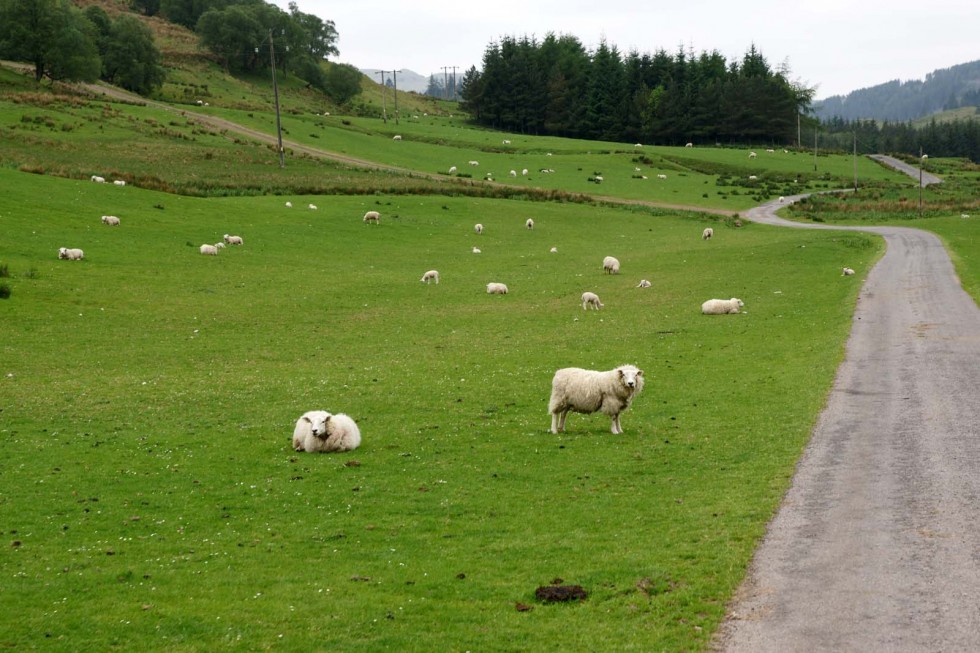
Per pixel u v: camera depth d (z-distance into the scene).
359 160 144.75
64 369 34.38
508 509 18.19
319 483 20.39
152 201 78.25
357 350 39.53
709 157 181.00
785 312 47.75
